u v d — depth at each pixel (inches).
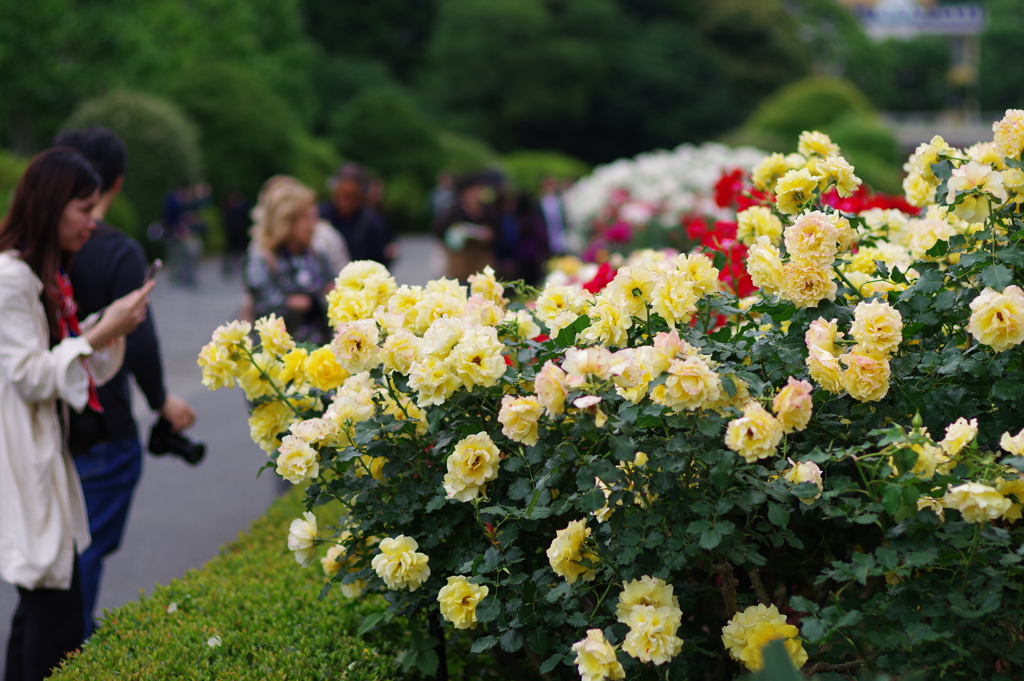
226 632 106.7
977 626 77.4
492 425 89.4
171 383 371.6
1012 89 3430.1
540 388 78.2
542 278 376.8
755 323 93.7
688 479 81.0
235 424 313.6
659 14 2347.4
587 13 2176.4
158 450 139.1
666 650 76.5
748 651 79.9
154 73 1042.7
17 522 108.7
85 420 120.3
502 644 84.7
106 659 101.7
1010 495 78.6
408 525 92.7
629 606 79.3
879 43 3425.2
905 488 71.6
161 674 97.1
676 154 452.8
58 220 113.9
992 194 87.3
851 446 81.3
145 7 1118.4
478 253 317.7
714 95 2252.7
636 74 2202.3
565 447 81.6
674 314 84.4
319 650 102.0
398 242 1295.5
